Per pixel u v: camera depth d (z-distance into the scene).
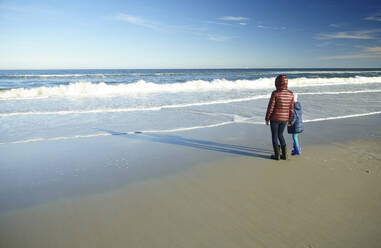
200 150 5.25
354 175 3.86
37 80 31.81
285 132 6.65
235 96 14.07
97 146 5.50
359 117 8.62
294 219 2.70
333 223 2.61
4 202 3.13
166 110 9.84
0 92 13.43
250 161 4.57
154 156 4.88
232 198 3.19
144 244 2.32
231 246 2.27
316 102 12.02
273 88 19.23
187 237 2.41
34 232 2.54
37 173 4.04
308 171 4.05
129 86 17.08
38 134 6.39
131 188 3.52
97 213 2.88
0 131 6.62
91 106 10.62
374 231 2.47
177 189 3.48
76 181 3.75
